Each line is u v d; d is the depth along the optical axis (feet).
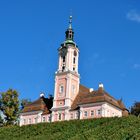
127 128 225.97
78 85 400.06
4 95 422.41
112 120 255.29
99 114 354.33
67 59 400.26
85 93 387.96
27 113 409.49
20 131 279.49
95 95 367.86
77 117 368.89
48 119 390.83
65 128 262.47
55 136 241.14
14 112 421.18
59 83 395.96
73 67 401.70
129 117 255.50
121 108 379.76
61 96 388.98
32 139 242.99
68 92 385.50
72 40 412.77
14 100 422.41
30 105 416.05
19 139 254.68
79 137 220.64
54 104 390.63
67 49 403.13
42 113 399.44
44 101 414.41
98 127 242.99
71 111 376.27
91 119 266.57
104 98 357.82
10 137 269.23
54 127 269.23
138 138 196.03
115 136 208.44
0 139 263.70
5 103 420.36
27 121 407.03
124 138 203.62
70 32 415.03
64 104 382.63
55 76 400.67
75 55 407.23
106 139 206.90
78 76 402.31
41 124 281.33
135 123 239.71
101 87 377.09
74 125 263.70
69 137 232.73
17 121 418.10
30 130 276.00
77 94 394.11
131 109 403.75
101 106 355.15
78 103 371.15
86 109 364.38
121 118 255.09
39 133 266.57
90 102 363.35
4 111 416.87
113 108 367.04
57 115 383.65
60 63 403.95
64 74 394.93
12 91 426.51
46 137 242.17
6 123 409.49
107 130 229.25
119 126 234.17
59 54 408.05
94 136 217.77
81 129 252.62
